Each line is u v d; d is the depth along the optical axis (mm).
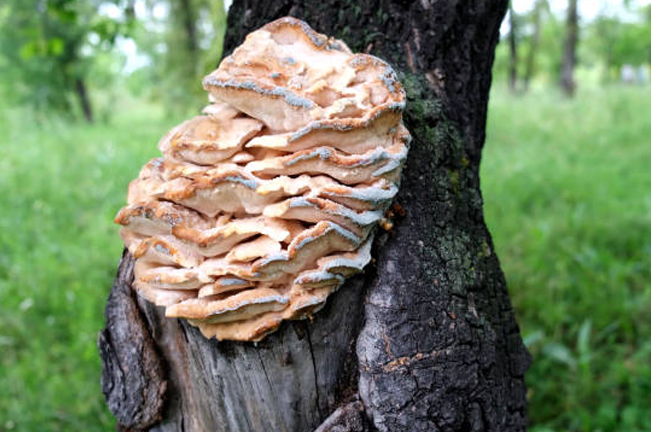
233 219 661
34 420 1149
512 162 2703
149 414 767
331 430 681
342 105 623
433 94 784
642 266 1653
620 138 3289
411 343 678
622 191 2330
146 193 674
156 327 748
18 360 1384
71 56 6016
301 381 699
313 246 611
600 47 11281
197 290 660
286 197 631
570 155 2932
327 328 688
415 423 677
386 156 626
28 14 5273
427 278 697
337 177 628
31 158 2740
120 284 756
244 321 645
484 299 752
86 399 1226
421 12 789
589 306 1455
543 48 9922
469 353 701
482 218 811
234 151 644
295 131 639
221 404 716
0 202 2168
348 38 803
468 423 707
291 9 831
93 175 2486
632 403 1136
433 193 735
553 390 1218
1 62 5961
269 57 659
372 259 694
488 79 859
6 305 1525
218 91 644
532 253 1716
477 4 795
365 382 686
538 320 1443
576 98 5074
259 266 606
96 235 1895
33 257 1754
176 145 645
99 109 8016
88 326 1407
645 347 1232
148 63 7180
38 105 6090
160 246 652
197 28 4801
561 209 2119
